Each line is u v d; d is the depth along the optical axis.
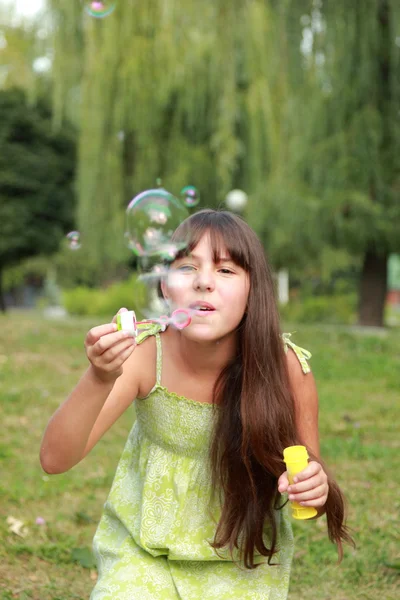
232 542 1.62
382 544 2.58
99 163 11.38
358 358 6.88
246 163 11.70
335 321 14.56
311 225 9.96
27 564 2.46
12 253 15.96
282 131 10.60
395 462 3.63
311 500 1.48
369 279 11.56
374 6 9.52
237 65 11.06
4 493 3.13
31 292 33.41
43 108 16.23
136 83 10.95
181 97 11.40
